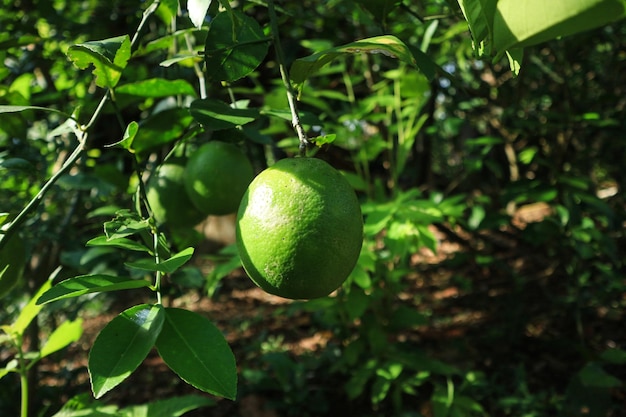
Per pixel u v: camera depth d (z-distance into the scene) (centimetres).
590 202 106
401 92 106
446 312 167
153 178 60
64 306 88
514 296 137
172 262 38
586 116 108
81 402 60
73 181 73
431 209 92
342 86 138
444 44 130
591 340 133
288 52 114
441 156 222
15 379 91
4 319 94
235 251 104
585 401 99
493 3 34
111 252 77
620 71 131
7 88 60
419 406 122
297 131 43
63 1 117
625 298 144
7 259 51
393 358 114
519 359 131
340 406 126
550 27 33
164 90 55
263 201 41
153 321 37
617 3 31
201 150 55
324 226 40
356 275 96
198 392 138
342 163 130
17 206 80
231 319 187
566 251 130
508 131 124
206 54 46
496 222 118
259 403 131
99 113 47
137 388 141
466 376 113
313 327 167
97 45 45
